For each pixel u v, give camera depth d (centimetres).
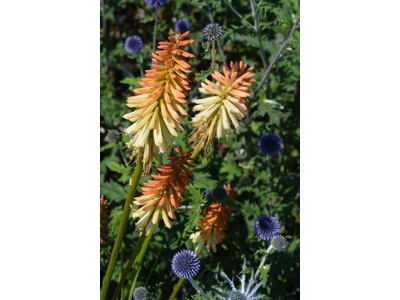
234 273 105
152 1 114
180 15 144
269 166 108
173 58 63
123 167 88
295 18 102
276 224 87
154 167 90
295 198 113
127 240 100
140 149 64
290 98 125
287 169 123
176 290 80
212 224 81
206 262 102
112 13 137
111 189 95
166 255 103
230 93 67
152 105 65
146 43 153
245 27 102
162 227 97
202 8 112
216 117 68
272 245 80
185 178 68
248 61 123
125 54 132
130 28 160
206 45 83
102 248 98
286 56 107
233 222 111
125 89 150
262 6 99
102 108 118
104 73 135
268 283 94
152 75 64
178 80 64
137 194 94
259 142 105
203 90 67
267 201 104
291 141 119
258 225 87
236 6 124
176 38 63
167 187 69
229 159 110
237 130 109
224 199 79
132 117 65
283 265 92
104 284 67
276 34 132
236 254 112
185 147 94
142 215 71
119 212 90
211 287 80
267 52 138
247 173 111
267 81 110
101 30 149
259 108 100
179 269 75
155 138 64
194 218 79
